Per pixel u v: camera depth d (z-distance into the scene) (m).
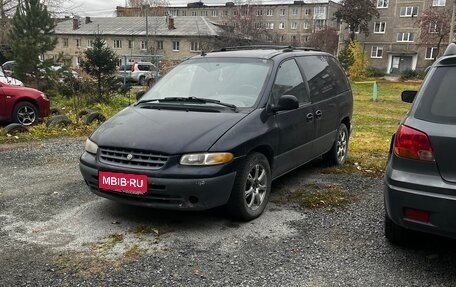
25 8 17.47
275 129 4.67
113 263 3.50
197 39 59.41
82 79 15.67
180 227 4.22
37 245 3.80
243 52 5.58
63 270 3.38
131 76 32.72
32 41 16.98
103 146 4.20
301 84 5.50
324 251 3.77
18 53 17.05
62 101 15.09
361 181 5.97
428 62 54.59
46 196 5.08
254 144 4.30
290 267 3.48
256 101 4.69
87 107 13.99
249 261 3.57
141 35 63.78
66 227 4.19
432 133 3.18
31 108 10.23
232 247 3.82
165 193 3.91
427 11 52.06
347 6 57.84
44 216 4.46
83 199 4.98
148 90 5.46
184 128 4.17
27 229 4.13
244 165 4.19
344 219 4.52
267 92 4.77
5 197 5.03
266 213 4.65
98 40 15.71
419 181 3.20
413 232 3.72
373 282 3.27
